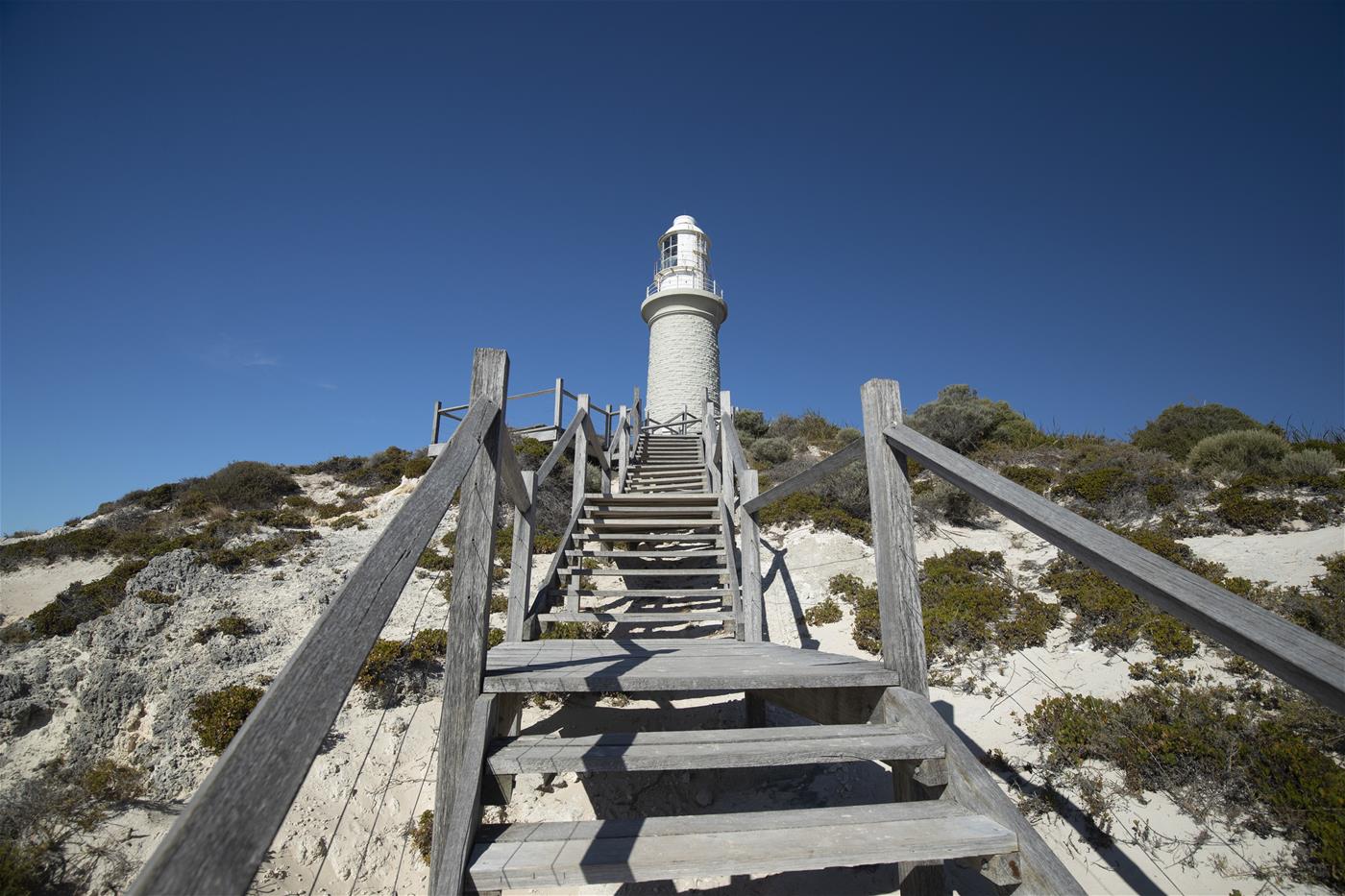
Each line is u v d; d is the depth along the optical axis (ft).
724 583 19.89
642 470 33.91
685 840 6.14
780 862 5.88
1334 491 23.22
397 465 46.44
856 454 9.77
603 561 24.06
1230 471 27.91
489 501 8.10
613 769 6.84
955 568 21.44
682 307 72.08
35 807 12.60
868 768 13.99
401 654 17.15
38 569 28.58
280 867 12.28
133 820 12.94
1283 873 9.69
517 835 6.32
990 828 6.32
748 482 17.21
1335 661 3.65
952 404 46.03
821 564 24.38
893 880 11.35
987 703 14.82
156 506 40.32
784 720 16.07
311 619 21.03
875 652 18.11
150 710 16.42
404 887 12.32
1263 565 18.65
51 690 17.13
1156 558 4.83
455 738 7.31
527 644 12.29
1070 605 17.93
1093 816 11.25
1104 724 12.72
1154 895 9.87
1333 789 9.99
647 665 9.37
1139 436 42.19
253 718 3.46
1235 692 13.11
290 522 32.04
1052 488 29.19
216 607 21.11
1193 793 11.12
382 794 14.10
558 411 40.57
